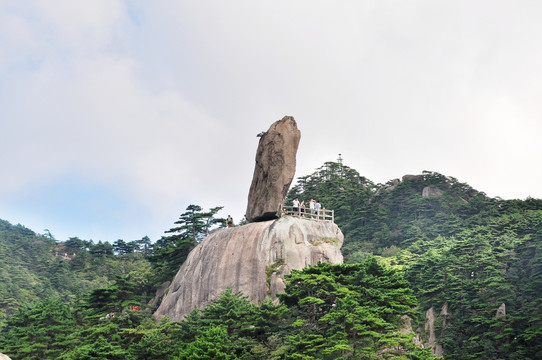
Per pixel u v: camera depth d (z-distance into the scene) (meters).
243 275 66.94
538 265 78.38
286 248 66.31
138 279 85.94
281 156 72.31
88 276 142.38
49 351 65.12
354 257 100.75
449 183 132.12
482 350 71.44
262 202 71.88
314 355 50.94
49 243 182.62
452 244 98.44
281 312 56.19
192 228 86.12
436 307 79.69
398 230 114.00
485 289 78.25
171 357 56.25
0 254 149.75
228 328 58.12
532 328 70.12
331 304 57.12
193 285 70.12
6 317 111.50
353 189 130.00
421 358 50.25
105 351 58.09
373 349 50.31
